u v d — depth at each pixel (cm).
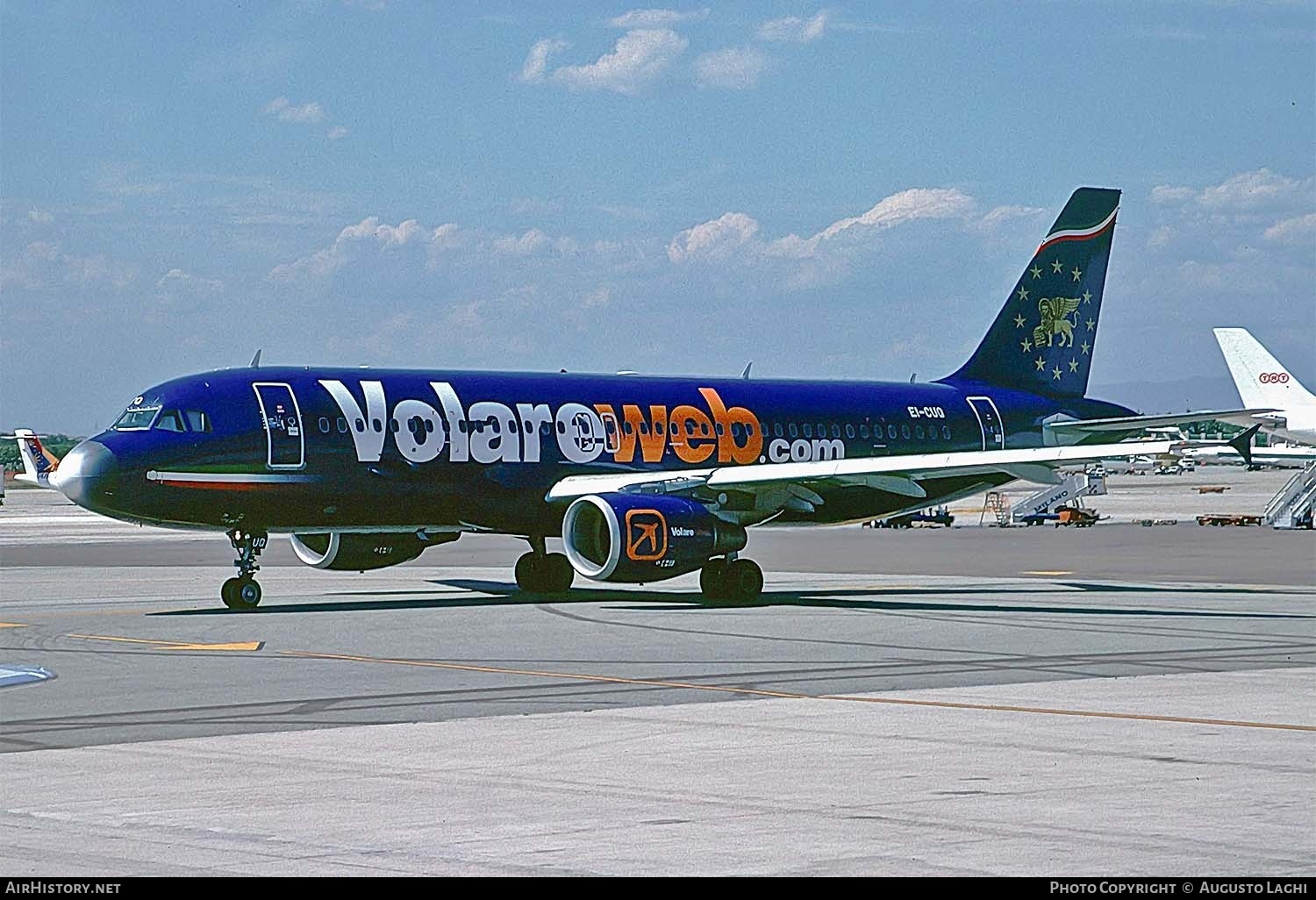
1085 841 2402
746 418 8081
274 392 6831
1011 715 3669
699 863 2278
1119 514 19188
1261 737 3350
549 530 7581
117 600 7419
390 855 2328
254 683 4269
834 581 8806
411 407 7119
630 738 3353
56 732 3450
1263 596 7606
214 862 2286
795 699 3950
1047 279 9150
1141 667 4641
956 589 8162
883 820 2550
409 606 6938
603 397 7744
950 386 8919
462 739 3347
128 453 6462
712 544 6988
